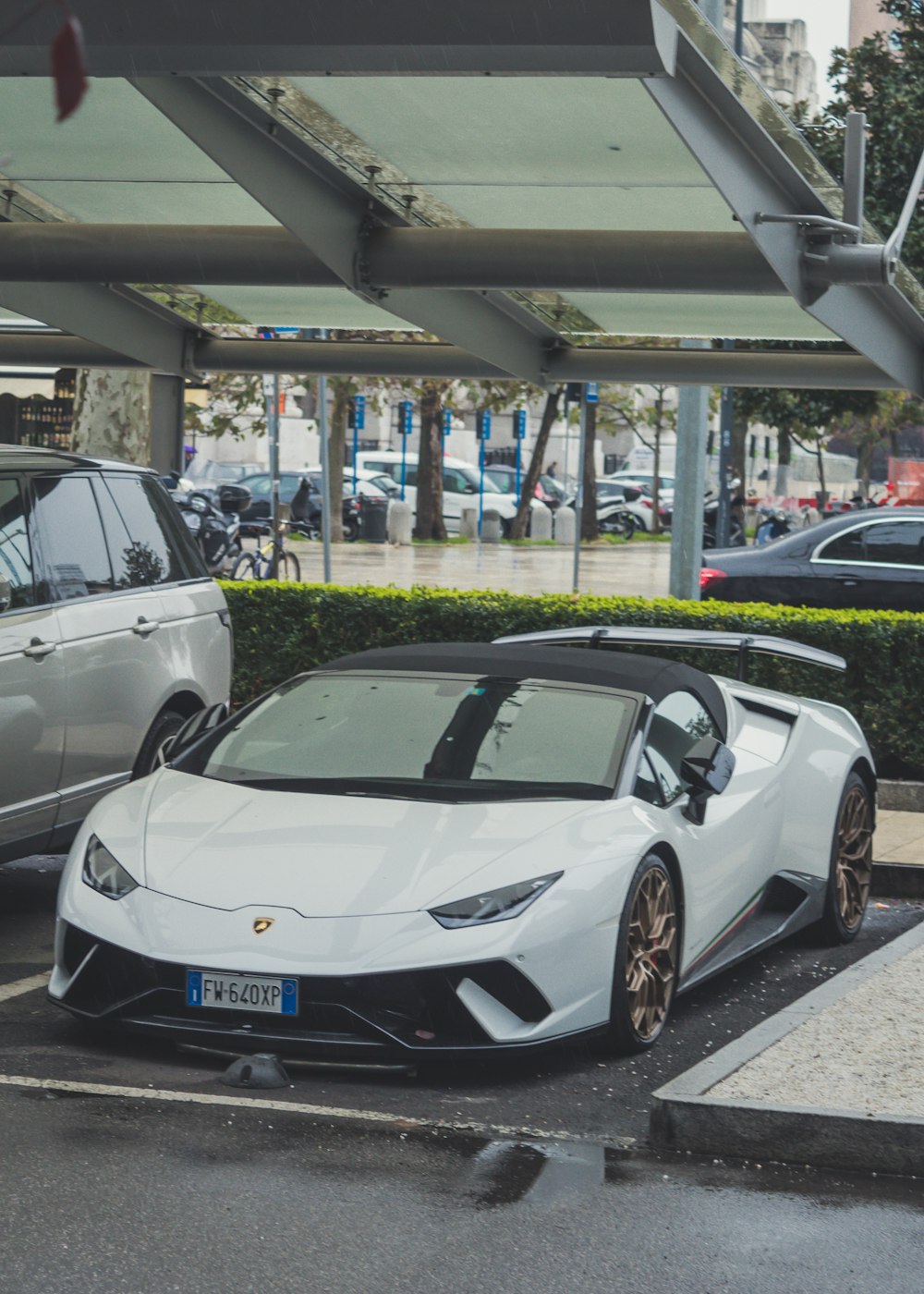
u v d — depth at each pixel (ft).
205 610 31.86
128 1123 17.21
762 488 258.78
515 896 19.16
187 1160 16.14
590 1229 14.78
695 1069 18.22
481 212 37.73
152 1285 13.30
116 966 19.35
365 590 42.93
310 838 20.29
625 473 223.30
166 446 57.52
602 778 21.71
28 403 69.31
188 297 44.04
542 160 33.50
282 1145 16.69
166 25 25.17
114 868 20.31
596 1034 19.84
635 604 41.09
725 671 39.45
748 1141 16.85
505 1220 14.92
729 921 23.53
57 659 27.02
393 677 24.21
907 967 23.22
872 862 31.63
